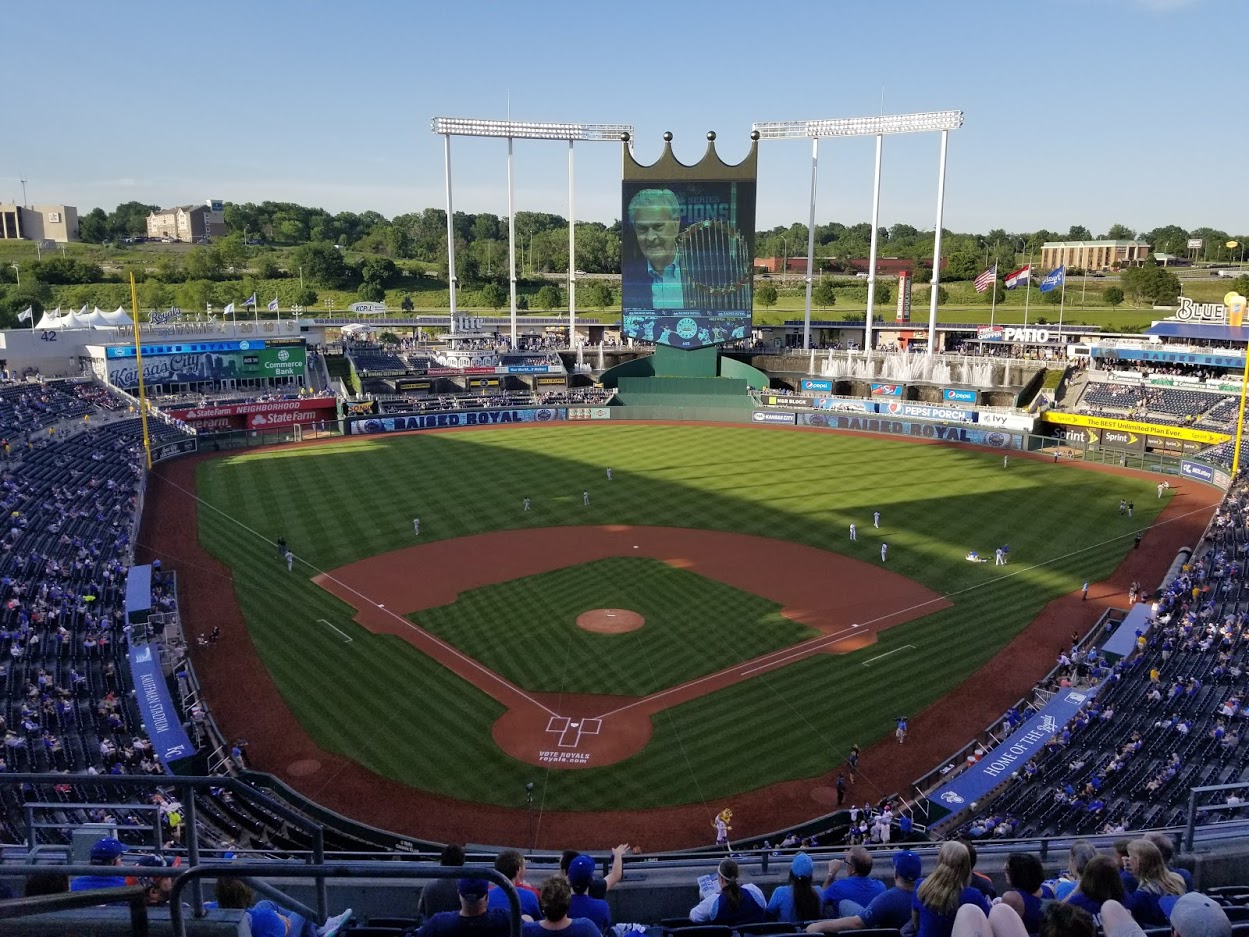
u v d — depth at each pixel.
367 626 41.16
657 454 78.00
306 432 85.50
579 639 39.62
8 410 74.31
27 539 48.38
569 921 7.38
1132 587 45.00
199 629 40.81
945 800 26.23
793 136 102.81
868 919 8.73
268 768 30.02
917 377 98.94
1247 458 66.94
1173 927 6.07
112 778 6.81
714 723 32.84
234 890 7.86
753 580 47.03
